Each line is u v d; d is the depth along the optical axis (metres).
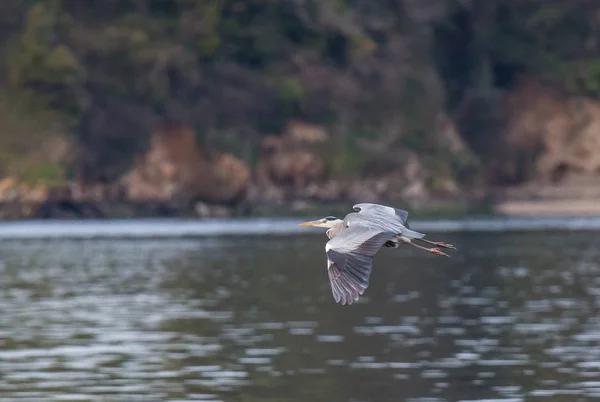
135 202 84.00
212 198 86.62
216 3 93.44
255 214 86.75
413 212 89.62
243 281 40.09
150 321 29.47
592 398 19.50
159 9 92.81
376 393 20.05
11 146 83.50
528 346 24.88
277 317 30.06
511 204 96.00
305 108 94.38
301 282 39.53
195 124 89.50
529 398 19.52
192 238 65.75
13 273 44.41
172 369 22.41
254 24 95.44
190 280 40.72
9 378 21.59
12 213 80.38
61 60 84.88
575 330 27.06
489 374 21.69
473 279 40.16
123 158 86.62
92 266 47.31
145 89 88.12
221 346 25.17
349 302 9.84
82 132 86.31
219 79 92.69
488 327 27.77
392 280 40.28
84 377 21.62
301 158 90.44
